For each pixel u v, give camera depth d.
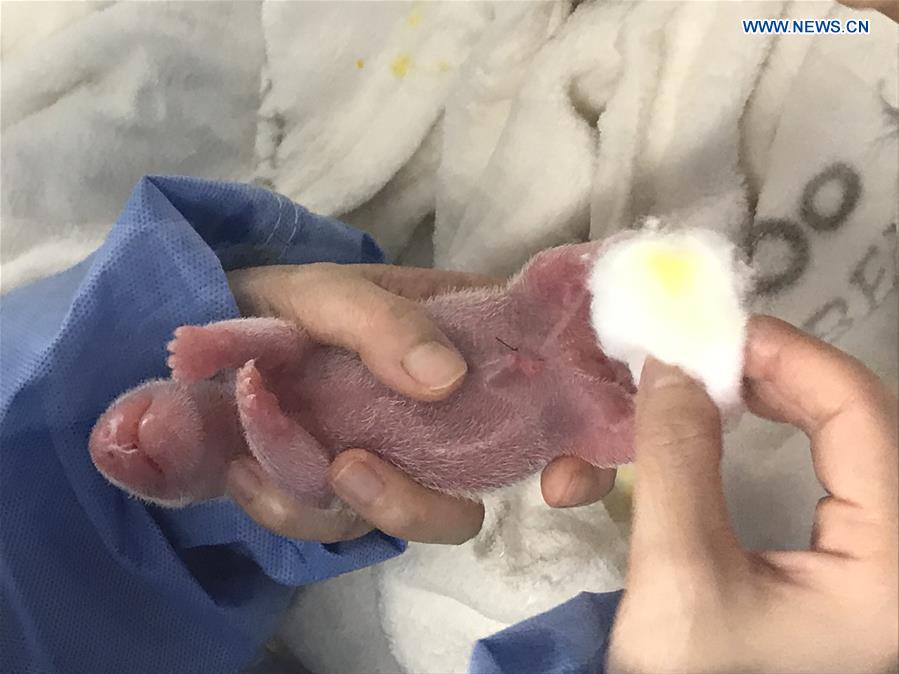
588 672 0.58
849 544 0.48
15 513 0.63
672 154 0.80
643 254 0.57
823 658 0.47
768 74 0.78
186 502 0.67
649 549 0.49
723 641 0.47
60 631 0.64
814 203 0.76
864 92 0.74
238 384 0.61
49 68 0.81
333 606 0.82
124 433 0.62
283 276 0.69
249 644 0.75
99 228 0.84
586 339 0.63
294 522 0.66
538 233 0.84
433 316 0.66
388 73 0.88
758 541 0.75
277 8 0.85
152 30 0.82
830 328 0.76
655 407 0.52
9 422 0.62
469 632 0.77
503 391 0.64
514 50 0.84
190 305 0.66
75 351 0.63
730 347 0.53
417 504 0.63
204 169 0.88
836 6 0.75
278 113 0.89
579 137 0.82
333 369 0.66
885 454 0.48
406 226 0.93
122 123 0.83
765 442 0.76
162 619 0.70
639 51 0.79
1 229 0.80
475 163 0.87
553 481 0.66
